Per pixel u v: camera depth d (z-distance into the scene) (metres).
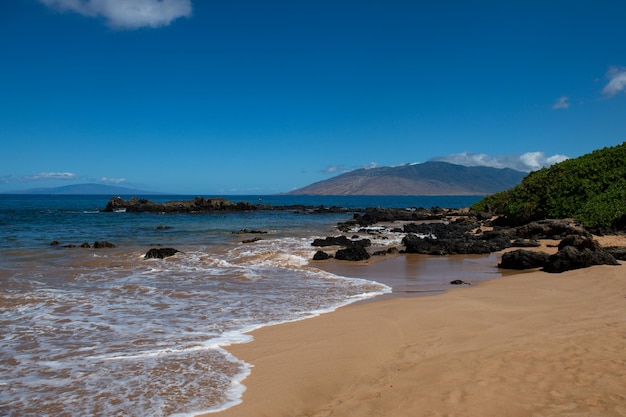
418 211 60.69
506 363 6.20
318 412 5.34
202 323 9.33
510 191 47.56
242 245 25.03
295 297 12.01
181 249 22.95
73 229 36.50
